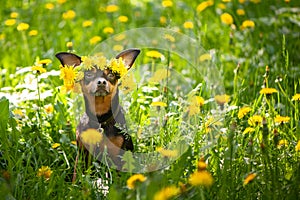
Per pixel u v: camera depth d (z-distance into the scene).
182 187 7.21
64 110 10.63
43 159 9.38
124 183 8.01
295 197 7.39
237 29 15.83
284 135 9.21
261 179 7.87
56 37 15.40
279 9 15.62
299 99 9.44
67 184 8.18
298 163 7.96
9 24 14.25
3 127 8.97
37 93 10.79
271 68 12.77
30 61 13.77
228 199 7.68
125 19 14.98
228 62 13.42
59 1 16.91
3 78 12.91
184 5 16.88
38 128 10.01
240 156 8.57
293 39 14.23
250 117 9.44
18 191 7.91
